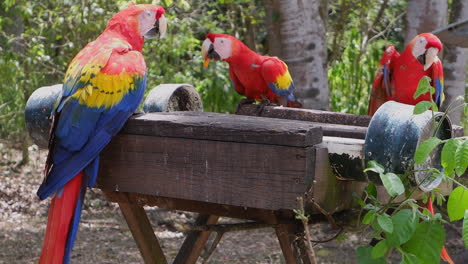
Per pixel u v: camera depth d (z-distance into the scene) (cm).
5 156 912
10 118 849
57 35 809
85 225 680
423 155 205
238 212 261
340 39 866
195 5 1005
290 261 254
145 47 813
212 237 639
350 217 263
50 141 252
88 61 258
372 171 221
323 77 572
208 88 827
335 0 994
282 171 224
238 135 232
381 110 225
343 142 231
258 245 624
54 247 238
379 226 220
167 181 251
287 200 224
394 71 481
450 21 682
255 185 230
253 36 955
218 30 899
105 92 252
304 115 355
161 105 328
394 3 965
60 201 243
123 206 296
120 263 554
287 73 493
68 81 258
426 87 231
